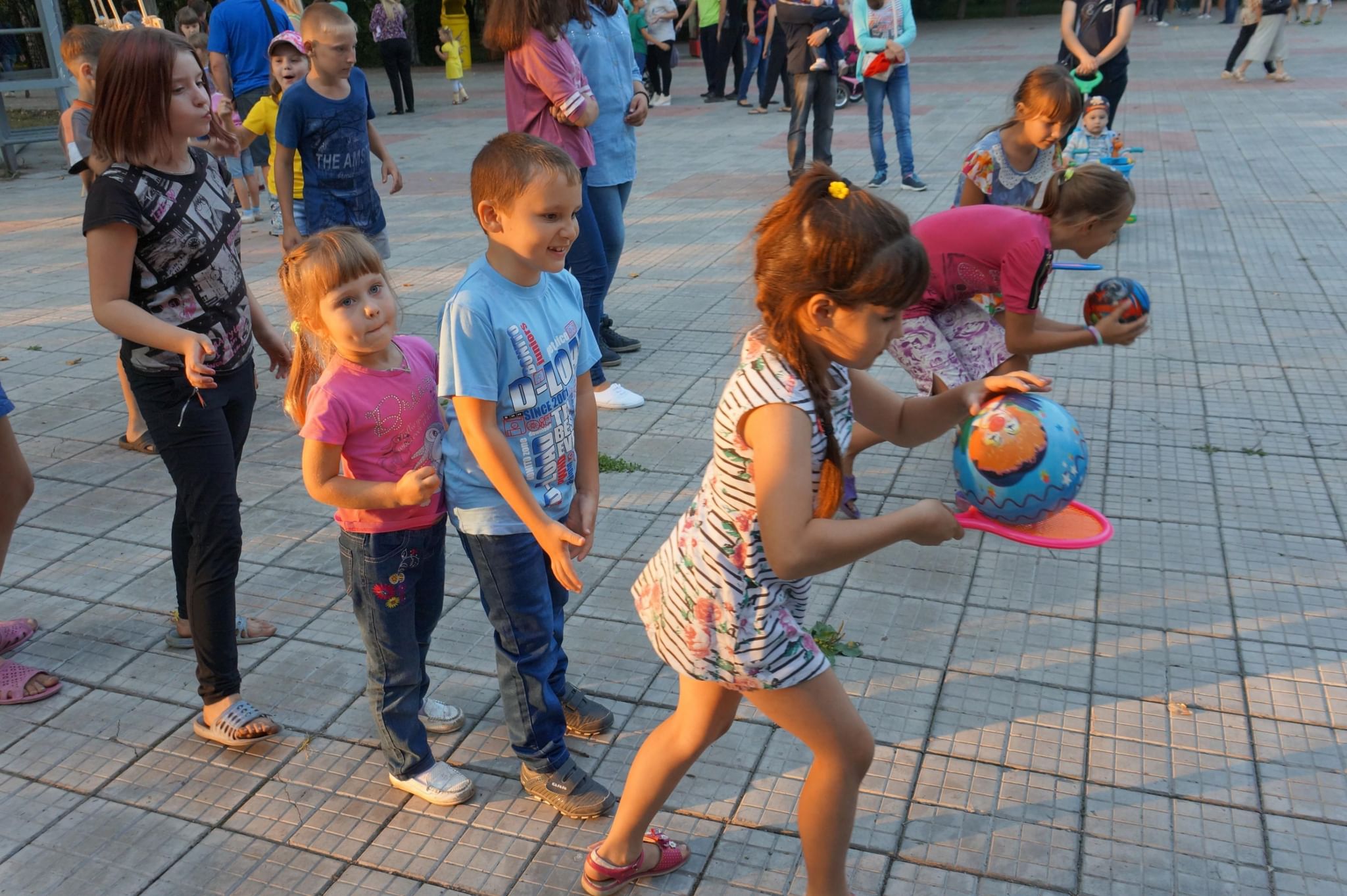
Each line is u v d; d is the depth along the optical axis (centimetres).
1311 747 286
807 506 186
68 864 262
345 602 374
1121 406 505
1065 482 266
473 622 358
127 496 461
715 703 222
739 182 1048
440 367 236
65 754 302
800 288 182
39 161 1366
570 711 301
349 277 236
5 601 379
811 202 184
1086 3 842
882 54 920
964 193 432
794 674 205
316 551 409
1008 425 271
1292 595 354
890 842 258
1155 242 773
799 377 189
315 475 243
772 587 205
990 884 245
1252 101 1408
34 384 595
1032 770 280
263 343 329
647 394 543
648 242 839
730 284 723
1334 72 1661
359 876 255
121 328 267
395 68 1727
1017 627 342
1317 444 460
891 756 286
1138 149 967
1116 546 387
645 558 392
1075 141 823
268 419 547
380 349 244
